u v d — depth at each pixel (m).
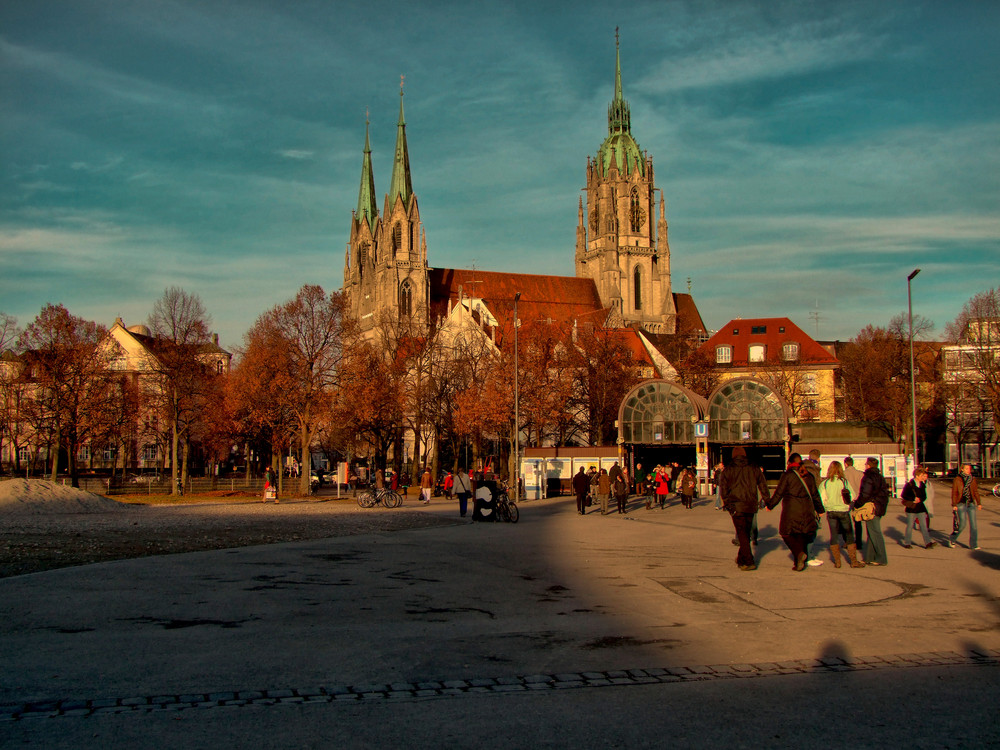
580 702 9.38
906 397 88.12
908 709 9.09
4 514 45.94
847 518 20.53
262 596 16.44
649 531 31.81
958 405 83.25
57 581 18.30
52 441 74.44
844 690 9.83
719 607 15.11
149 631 13.08
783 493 19.70
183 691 9.77
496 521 37.31
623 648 11.94
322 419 67.94
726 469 20.33
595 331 88.31
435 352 89.06
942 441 101.56
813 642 12.26
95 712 8.98
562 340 84.50
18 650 11.77
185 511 49.00
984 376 79.31
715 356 112.62
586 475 43.59
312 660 11.25
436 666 10.95
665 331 178.75
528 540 28.31
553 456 67.38
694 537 29.14
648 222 182.00
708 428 60.94
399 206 163.12
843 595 16.31
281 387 67.25
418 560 22.53
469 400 75.00
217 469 111.56
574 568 20.75
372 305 170.75
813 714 8.91
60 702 9.30
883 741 8.10
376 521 38.56
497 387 73.75
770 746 7.98
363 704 9.30
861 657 11.38
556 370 79.50
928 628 13.21
